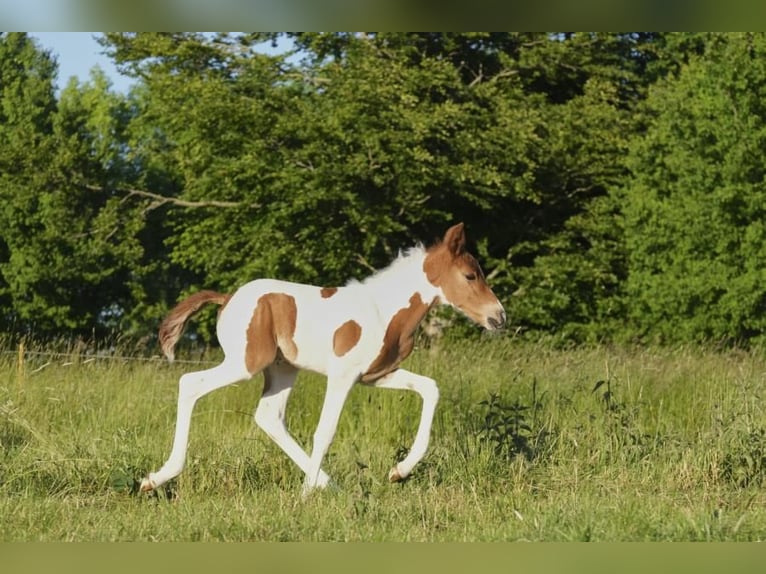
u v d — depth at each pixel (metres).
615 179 23.03
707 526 6.25
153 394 10.29
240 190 22.94
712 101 20.56
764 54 20.16
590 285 22.78
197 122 22.42
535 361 11.73
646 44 24.59
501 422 8.32
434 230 23.81
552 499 7.24
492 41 24.22
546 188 23.25
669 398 10.58
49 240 26.44
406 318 7.60
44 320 28.69
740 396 9.81
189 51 23.80
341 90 21.95
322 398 10.16
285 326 7.44
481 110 22.47
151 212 30.08
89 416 9.67
